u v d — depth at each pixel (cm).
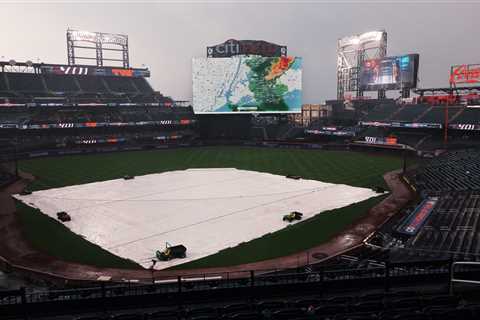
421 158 7675
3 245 3212
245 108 10275
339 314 1352
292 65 10150
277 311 1374
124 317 1427
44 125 9206
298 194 4906
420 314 1252
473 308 1286
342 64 12444
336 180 5766
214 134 11188
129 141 10294
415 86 10019
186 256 2958
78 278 2567
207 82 10162
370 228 3562
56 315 1656
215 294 1750
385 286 1769
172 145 10369
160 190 5191
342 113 11812
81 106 10531
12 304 1650
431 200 4025
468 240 2731
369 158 7956
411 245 2805
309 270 2538
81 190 5197
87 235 3447
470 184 4550
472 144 7912
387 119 9756
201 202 4547
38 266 2784
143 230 3569
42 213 4128
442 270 1861
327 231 3506
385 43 11212
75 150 9012
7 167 7056
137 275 2617
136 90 12144
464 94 9825
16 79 10475
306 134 10888
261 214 4053
